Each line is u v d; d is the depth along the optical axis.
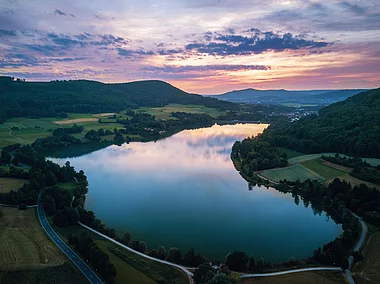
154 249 114.56
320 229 138.62
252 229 137.50
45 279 89.00
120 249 112.94
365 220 138.25
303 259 111.62
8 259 98.50
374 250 113.19
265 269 102.75
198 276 92.69
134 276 96.38
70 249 109.12
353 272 100.75
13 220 130.25
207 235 131.00
